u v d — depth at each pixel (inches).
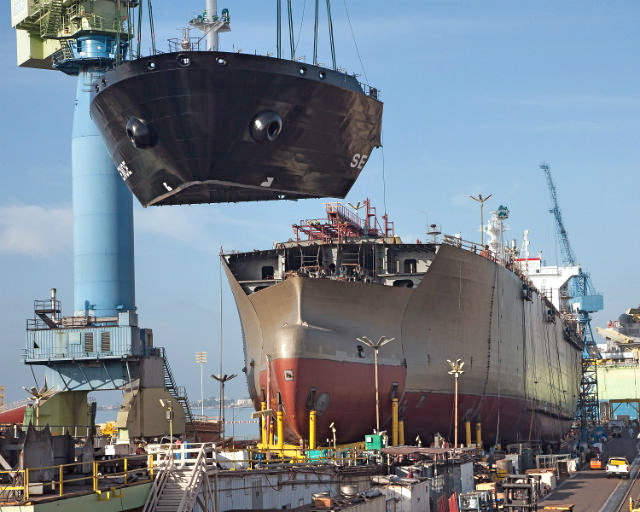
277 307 2593.5
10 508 980.6
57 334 2751.0
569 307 5634.8
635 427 6407.5
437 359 2817.4
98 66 2965.1
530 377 3681.1
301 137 1943.9
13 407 3164.4
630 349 6909.5
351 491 1605.6
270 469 1505.9
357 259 2810.0
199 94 1828.2
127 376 2746.1
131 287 2952.8
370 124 2046.0
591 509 2081.7
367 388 2578.7
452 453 2373.3
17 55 3159.5
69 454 1257.4
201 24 2239.2
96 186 2920.8
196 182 1941.4
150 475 1227.9
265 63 1818.4
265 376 2618.1
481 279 3006.9
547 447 3821.4
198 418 3257.9
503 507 1840.6
